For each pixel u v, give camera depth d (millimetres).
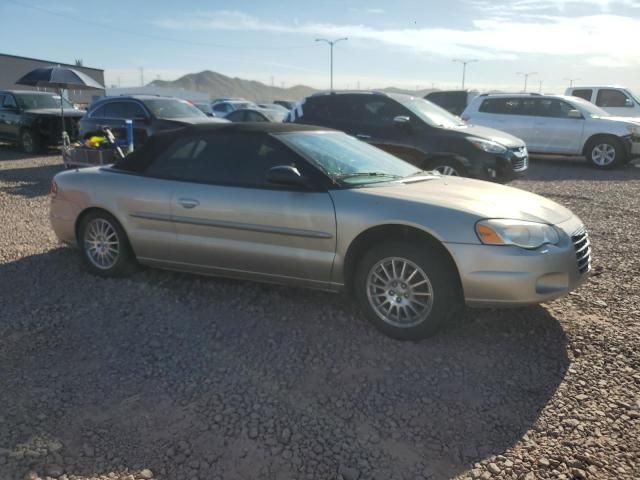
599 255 6012
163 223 4801
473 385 3426
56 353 3850
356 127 9500
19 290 4996
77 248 5488
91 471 2682
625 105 17062
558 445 2857
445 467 2715
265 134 4578
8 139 16781
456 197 4098
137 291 4941
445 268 3812
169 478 2643
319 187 4223
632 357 3721
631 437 2908
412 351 3850
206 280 5188
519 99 14820
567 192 10234
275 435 2959
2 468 2680
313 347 3920
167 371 3615
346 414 3146
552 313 4434
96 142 10672
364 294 4109
